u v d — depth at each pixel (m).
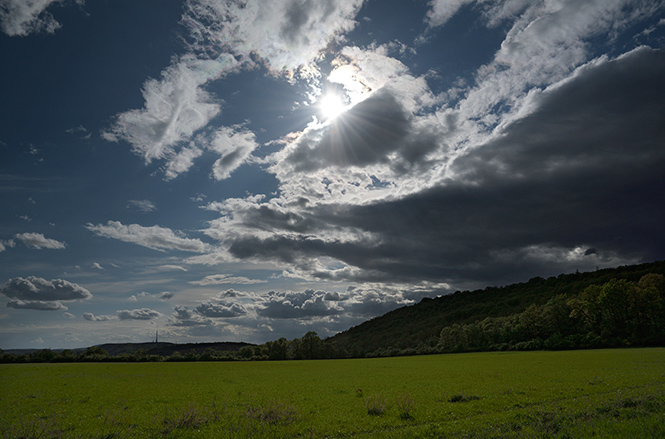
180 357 169.38
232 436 17.97
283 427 19.86
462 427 17.59
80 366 117.69
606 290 113.75
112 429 20.44
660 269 158.00
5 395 39.62
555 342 121.12
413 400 28.03
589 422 16.28
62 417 24.89
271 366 109.06
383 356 178.50
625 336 109.88
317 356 184.88
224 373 77.94
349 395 34.78
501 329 148.12
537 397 26.25
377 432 18.17
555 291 191.88
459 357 115.06
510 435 15.10
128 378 65.62
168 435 18.64
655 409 18.09
